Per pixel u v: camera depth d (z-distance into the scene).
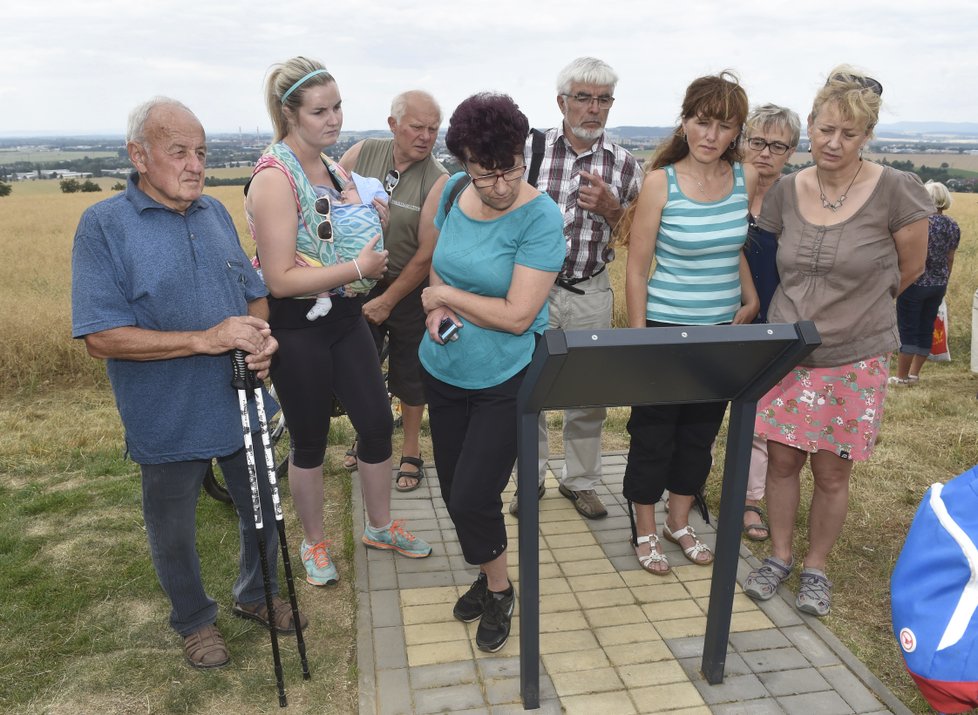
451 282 2.58
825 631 2.91
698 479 3.31
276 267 2.71
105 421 5.69
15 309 7.66
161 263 2.34
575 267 3.53
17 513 3.96
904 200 2.77
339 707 2.55
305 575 3.33
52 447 4.99
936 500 1.92
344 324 3.01
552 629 2.94
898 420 5.50
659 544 3.45
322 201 2.79
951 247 6.18
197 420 2.47
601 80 3.26
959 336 8.30
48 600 3.14
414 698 2.53
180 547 2.60
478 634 2.79
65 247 17.47
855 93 2.63
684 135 3.00
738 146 3.01
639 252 3.12
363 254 2.81
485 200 2.36
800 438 2.98
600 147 3.51
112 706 2.54
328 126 2.78
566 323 3.60
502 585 2.79
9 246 17.53
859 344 2.87
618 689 2.59
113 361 2.42
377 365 3.17
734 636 2.89
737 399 2.37
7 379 6.64
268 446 2.49
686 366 2.14
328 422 3.10
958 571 1.77
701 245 3.01
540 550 3.56
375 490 3.34
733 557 2.49
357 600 3.09
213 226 2.52
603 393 2.20
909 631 1.82
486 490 2.55
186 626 2.74
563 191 3.50
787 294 2.99
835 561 3.51
